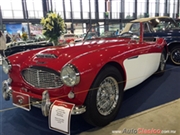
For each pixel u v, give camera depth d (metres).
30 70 1.69
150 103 2.21
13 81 1.94
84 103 1.51
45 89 1.60
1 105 2.36
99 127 1.71
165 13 18.02
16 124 1.86
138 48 2.10
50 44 4.77
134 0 15.74
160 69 3.20
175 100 2.28
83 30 13.73
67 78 1.39
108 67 1.65
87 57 1.51
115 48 1.84
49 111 1.48
